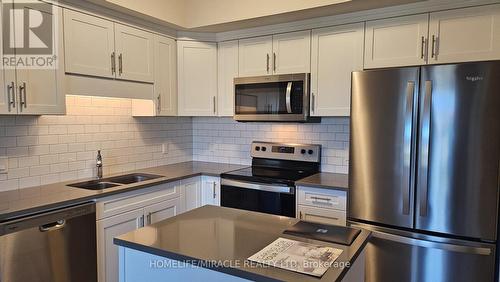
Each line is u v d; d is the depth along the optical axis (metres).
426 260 2.10
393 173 2.19
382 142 2.22
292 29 2.96
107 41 2.63
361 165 2.31
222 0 3.00
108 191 2.36
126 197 2.52
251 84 3.13
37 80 2.17
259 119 3.11
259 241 1.40
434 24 2.39
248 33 3.19
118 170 3.13
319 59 2.85
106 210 2.37
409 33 2.48
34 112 2.16
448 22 2.34
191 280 1.28
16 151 2.38
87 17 2.48
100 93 2.60
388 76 2.18
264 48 3.11
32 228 1.93
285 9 2.70
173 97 3.30
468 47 2.29
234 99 3.24
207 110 3.41
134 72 2.87
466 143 1.97
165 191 2.88
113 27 2.68
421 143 2.08
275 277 1.08
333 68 2.80
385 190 2.22
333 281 1.06
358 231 1.53
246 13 2.88
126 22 2.78
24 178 2.44
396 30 2.53
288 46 2.99
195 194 3.21
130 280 1.43
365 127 2.28
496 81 1.88
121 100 3.14
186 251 1.29
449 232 2.04
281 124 3.44
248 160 3.64
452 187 2.02
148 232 1.51
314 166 3.24
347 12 2.69
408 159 2.12
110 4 2.54
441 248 2.04
